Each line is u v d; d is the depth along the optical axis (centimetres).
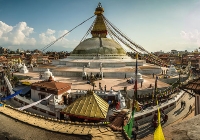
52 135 1000
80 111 1950
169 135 589
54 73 4938
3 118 1218
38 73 5347
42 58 12069
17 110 1401
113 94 2855
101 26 6875
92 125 1109
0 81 5631
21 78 4991
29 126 1112
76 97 2992
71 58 6475
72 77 4616
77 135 991
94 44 6359
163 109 2783
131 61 6122
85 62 5522
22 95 3338
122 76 4603
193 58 10781
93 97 2130
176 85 4097
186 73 5956
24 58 12794
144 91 3400
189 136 558
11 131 1044
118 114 1149
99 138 921
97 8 6738
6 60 11100
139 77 3909
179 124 643
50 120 1235
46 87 2883
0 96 3838
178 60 11431
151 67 5744
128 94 3244
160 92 3350
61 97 2819
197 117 678
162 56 13562
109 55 6112
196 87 1731
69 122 1171
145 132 2180
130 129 1130
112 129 1030
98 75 4406
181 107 3048
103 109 2003
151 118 2567
